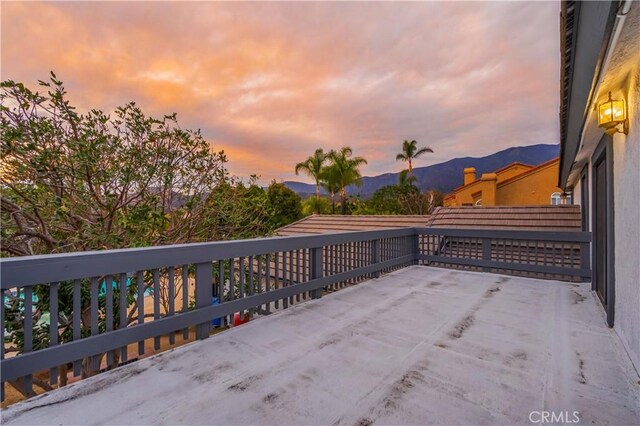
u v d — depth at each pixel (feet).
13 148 11.34
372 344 8.65
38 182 12.48
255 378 6.86
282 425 5.31
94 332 7.04
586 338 9.00
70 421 5.38
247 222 19.77
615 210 9.53
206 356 7.94
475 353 8.08
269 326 10.02
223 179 18.65
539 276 17.97
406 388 6.45
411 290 14.51
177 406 5.83
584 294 13.65
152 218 14.44
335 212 76.38
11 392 14.39
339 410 5.72
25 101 11.84
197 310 8.91
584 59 6.47
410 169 83.66
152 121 15.42
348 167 73.31
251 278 10.61
